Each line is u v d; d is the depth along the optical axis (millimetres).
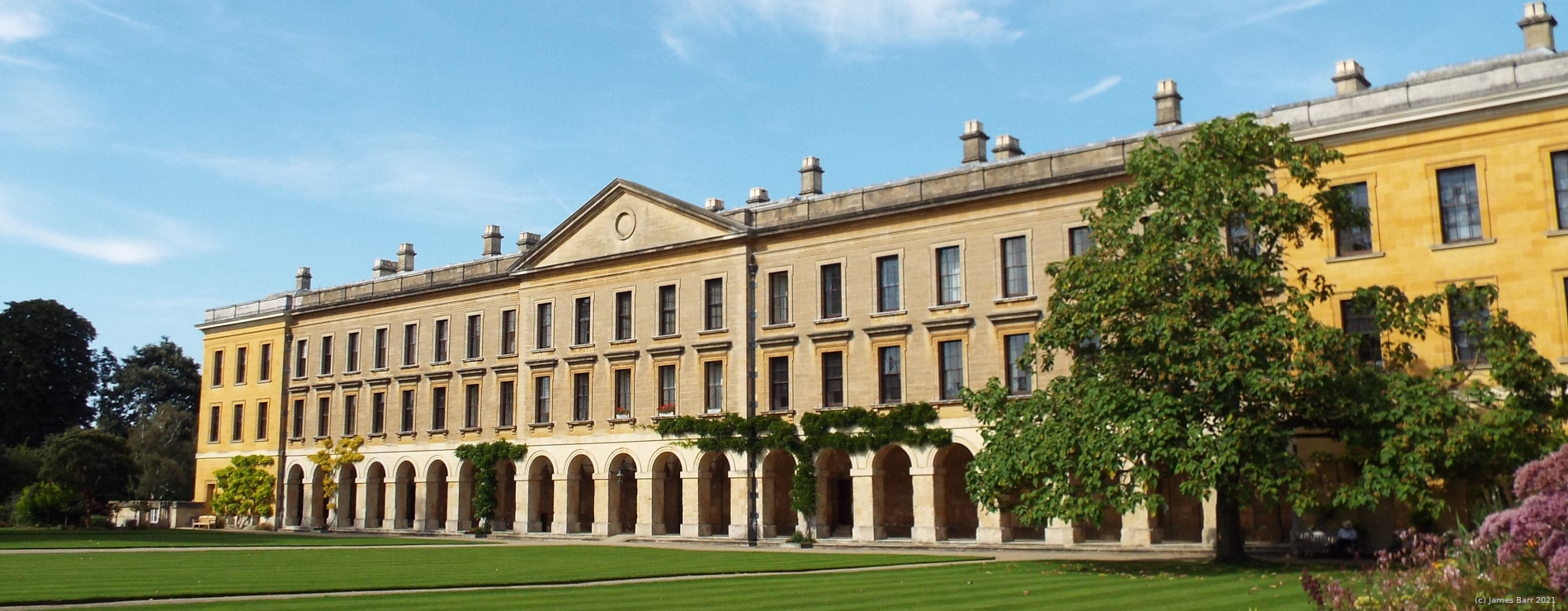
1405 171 36844
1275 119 39406
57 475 73250
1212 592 22750
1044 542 43625
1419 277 36188
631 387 54375
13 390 79125
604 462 54750
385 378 65562
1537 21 38969
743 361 50500
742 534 49531
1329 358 28891
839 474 51531
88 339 83438
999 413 32594
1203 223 30125
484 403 61062
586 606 21297
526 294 59500
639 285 54875
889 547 44281
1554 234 34281
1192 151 31594
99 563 34281
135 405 106688
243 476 70438
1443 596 14258
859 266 48281
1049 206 43781
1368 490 28812
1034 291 43656
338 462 65938
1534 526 13523
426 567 32344
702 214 52312
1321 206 31969
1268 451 28609
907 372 46375
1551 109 34688
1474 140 35812
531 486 57688
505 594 24344
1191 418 29484
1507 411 27391
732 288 51469
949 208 46156
